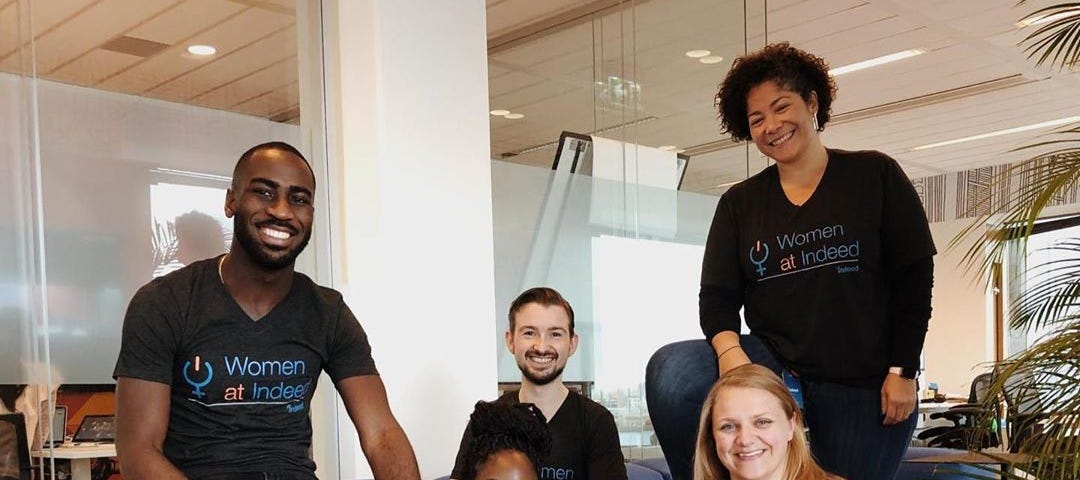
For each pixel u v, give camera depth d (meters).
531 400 2.67
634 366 4.19
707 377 2.12
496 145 4.27
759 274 2.05
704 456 2.05
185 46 3.13
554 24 4.51
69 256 2.80
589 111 4.35
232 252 1.96
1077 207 10.14
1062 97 7.79
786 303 2.00
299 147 3.33
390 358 3.18
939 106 8.02
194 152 3.11
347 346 2.11
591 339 4.09
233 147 3.20
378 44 3.24
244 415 1.91
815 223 1.97
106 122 2.93
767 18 5.50
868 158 1.98
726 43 4.54
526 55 4.57
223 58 3.21
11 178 2.74
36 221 2.76
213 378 1.88
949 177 11.65
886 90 7.44
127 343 1.85
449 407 3.35
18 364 2.68
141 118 3.01
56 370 2.73
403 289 3.24
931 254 1.91
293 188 1.93
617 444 2.61
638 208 4.31
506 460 2.05
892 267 1.94
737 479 1.98
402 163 3.27
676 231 4.37
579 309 4.09
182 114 3.09
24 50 2.81
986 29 5.92
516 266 3.99
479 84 3.57
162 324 1.85
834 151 2.06
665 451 2.19
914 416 1.97
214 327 1.90
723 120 2.18
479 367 3.47
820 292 1.96
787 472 1.96
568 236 4.14
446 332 3.37
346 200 3.30
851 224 1.94
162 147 3.04
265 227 1.90
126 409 1.82
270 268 1.92
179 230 3.05
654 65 4.39
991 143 9.69
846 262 1.94
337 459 3.26
